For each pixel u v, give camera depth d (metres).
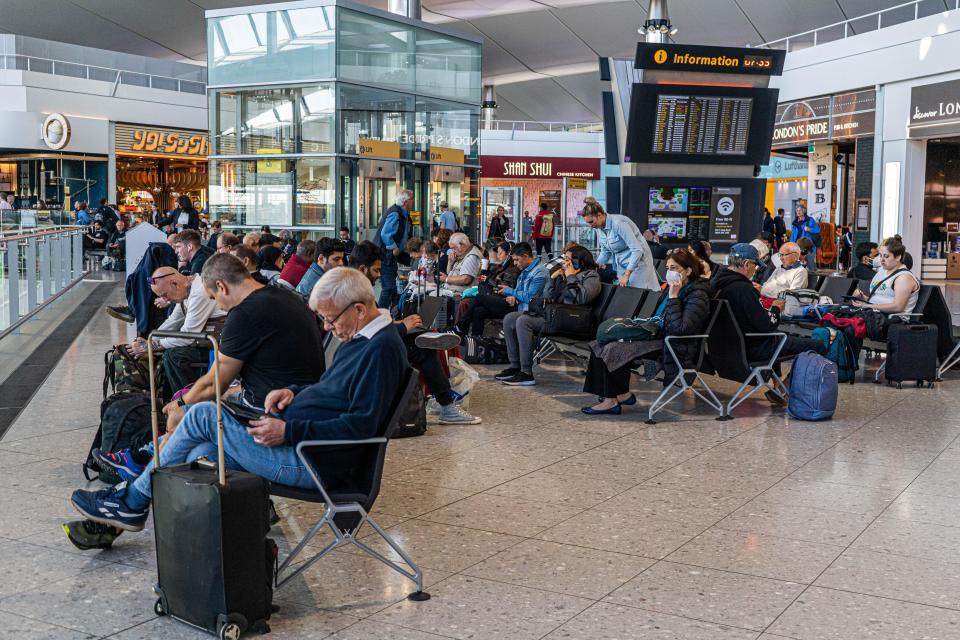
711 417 6.91
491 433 6.36
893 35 19.73
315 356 4.06
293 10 15.44
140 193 33.19
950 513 4.58
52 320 12.65
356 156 15.80
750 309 6.79
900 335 8.12
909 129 19.44
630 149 13.73
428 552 4.02
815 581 3.69
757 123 13.91
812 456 5.72
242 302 3.99
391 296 12.58
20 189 31.45
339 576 3.74
